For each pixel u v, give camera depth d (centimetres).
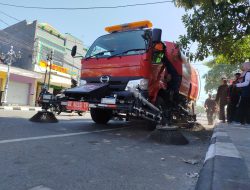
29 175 288
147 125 752
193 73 1020
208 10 773
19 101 2480
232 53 1010
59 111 771
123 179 300
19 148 402
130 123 955
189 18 802
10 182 264
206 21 779
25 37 2642
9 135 504
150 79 678
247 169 248
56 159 360
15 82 2423
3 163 322
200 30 790
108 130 723
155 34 655
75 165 339
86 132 645
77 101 686
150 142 570
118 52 705
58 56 2856
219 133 553
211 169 254
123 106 616
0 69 2230
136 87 624
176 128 589
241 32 795
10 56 2356
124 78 669
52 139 501
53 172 304
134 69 659
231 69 2809
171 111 786
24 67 2592
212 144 420
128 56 673
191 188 284
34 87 2584
